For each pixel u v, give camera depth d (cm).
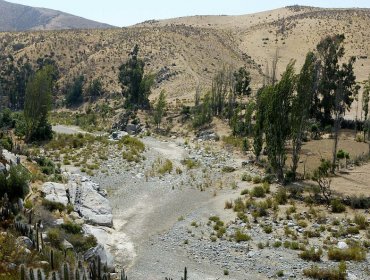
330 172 4400
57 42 17475
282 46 18512
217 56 16838
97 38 18275
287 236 2886
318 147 5775
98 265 2014
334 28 18975
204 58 16412
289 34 19500
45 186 3164
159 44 17062
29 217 2483
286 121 4166
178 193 4094
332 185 3941
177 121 8569
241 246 2764
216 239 2912
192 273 2398
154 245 2838
